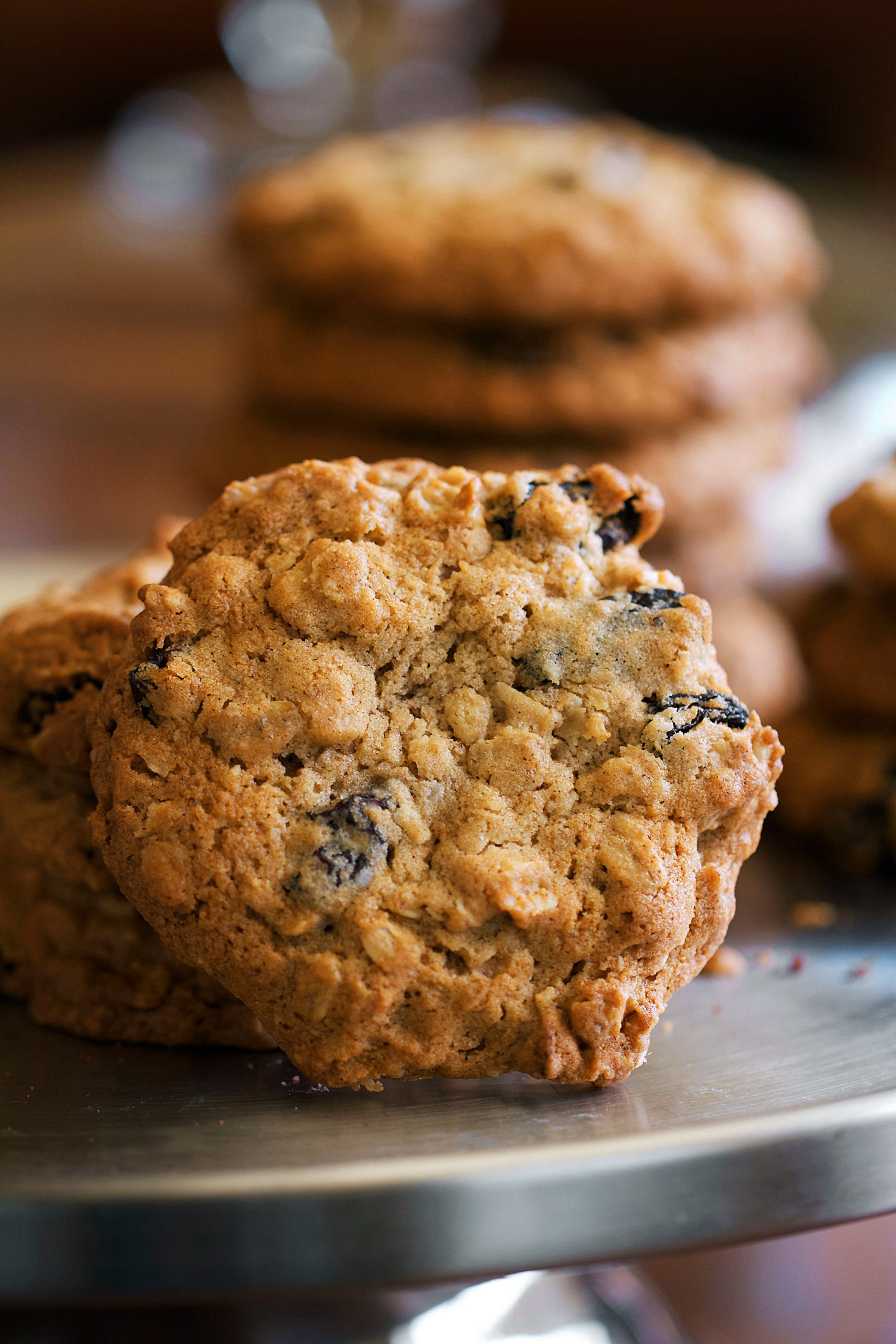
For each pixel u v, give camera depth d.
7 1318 0.40
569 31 1.37
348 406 0.53
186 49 1.41
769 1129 0.32
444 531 0.35
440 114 0.91
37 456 0.75
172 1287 0.31
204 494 0.58
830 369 0.76
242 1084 0.34
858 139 1.35
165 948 0.36
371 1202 0.31
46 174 1.09
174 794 0.34
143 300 0.92
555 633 0.35
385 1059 0.33
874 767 0.45
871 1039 0.36
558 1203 0.32
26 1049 0.35
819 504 0.62
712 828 0.35
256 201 0.57
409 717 0.34
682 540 0.54
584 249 0.52
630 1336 0.45
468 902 0.33
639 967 0.34
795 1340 0.52
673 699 0.35
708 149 1.19
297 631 0.34
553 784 0.34
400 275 0.51
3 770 0.37
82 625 0.37
